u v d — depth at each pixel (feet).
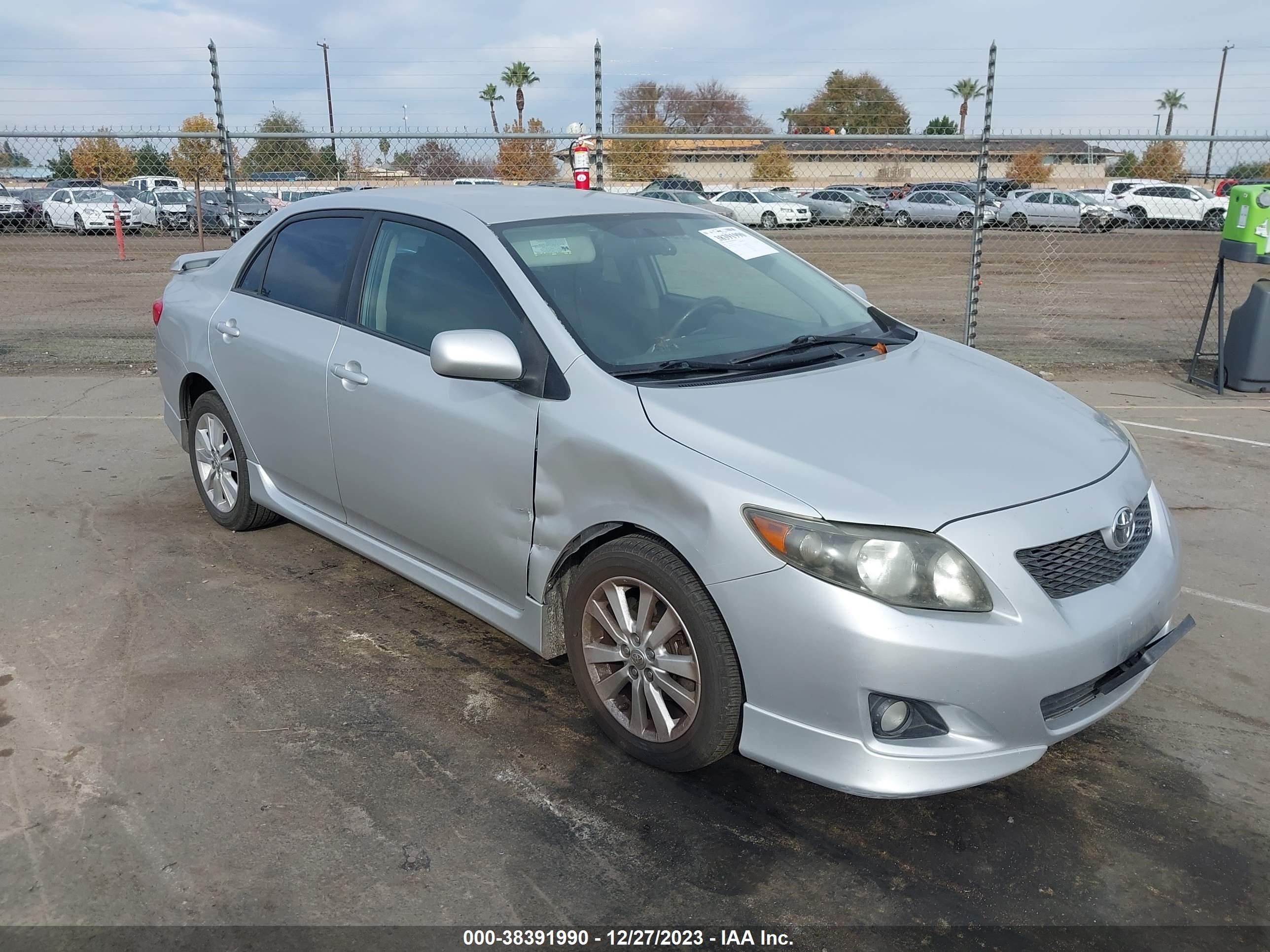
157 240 75.20
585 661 10.02
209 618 12.81
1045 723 8.32
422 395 11.10
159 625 12.59
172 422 16.48
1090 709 8.76
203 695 10.96
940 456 8.87
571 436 9.60
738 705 8.80
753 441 8.82
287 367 13.02
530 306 10.43
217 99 28.84
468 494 10.75
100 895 7.95
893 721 8.20
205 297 15.17
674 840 8.76
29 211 73.10
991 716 8.06
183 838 8.62
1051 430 9.86
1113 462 9.69
